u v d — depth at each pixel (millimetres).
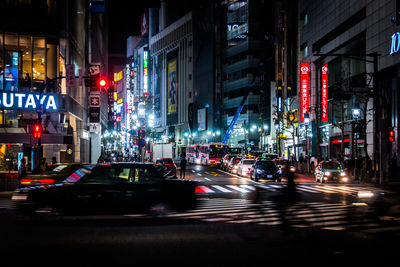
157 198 11023
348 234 9734
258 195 20172
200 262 6988
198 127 114438
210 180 31938
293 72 68062
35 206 10953
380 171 27156
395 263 7004
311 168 40094
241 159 41000
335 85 48188
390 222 11633
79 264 6855
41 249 8023
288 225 11047
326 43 53188
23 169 21812
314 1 57219
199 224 11125
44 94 35094
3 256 7449
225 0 108500
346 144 47000
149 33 156500
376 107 27797
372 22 39469
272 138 80188
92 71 47031
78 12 44938
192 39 121000
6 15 34844
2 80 34438
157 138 138375
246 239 9062
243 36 100875
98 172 11367
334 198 18656
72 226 10695
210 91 109375
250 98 97688
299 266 6773
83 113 46312
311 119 56406
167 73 137625
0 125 34031
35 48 36000
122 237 9234
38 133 23594
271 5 100125
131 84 125875
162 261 7055
